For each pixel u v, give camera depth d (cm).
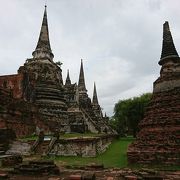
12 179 1300
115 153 2786
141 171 1546
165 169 1714
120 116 5656
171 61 2206
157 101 2128
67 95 5497
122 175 1448
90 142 2595
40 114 4041
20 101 3438
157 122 2005
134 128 5306
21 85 4081
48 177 1376
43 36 5372
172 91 2064
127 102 5484
